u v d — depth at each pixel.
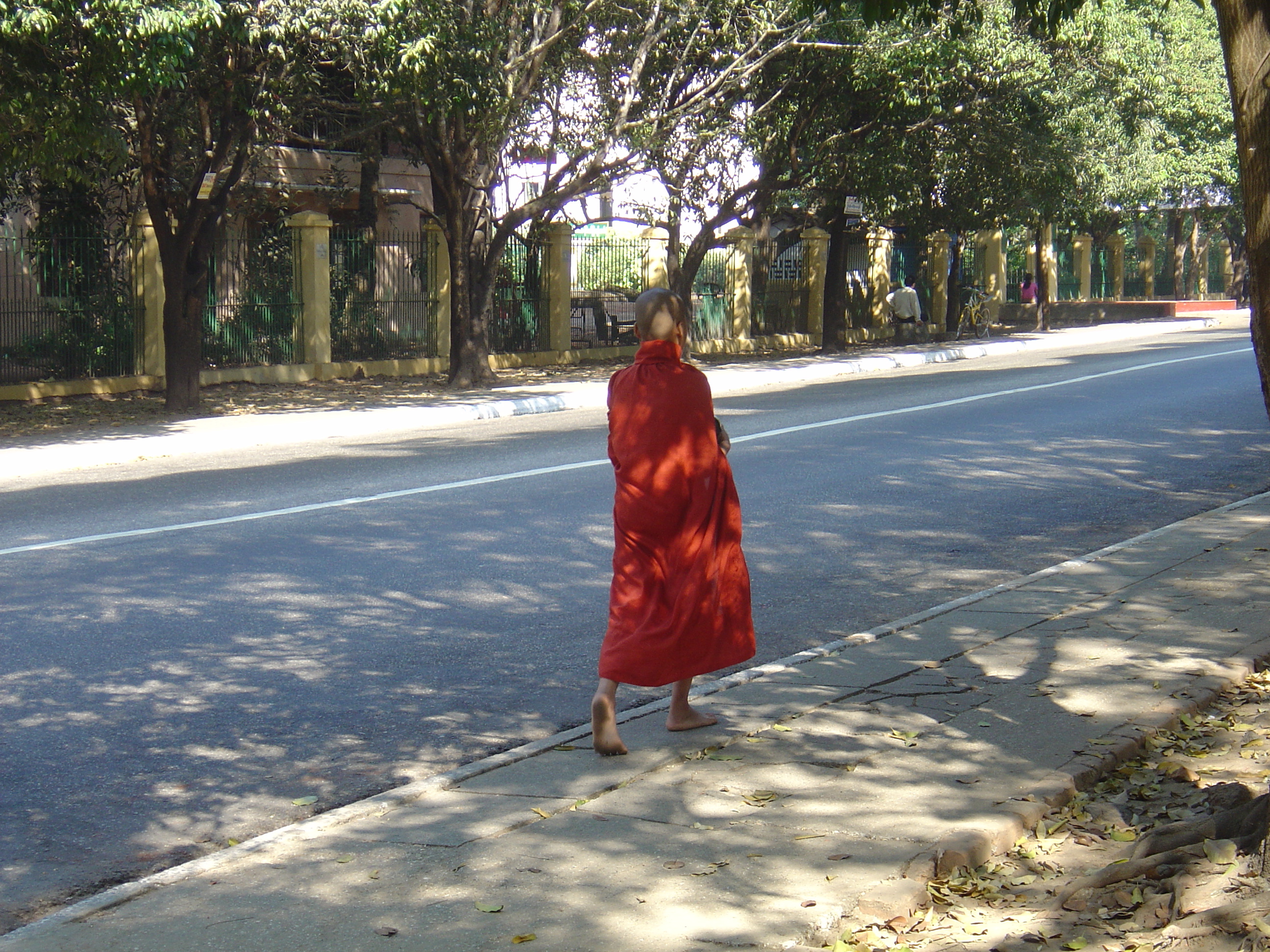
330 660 6.35
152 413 18.17
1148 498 10.34
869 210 29.14
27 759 5.04
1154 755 4.73
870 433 14.55
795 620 6.97
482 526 9.66
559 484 11.60
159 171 17.98
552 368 26.19
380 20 15.70
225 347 22.02
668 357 4.79
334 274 24.06
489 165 22.14
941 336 34.41
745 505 10.30
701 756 4.70
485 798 4.36
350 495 11.16
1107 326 40.19
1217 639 6.02
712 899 3.50
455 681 6.02
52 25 12.47
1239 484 10.82
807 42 21.97
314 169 28.78
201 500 11.09
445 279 25.47
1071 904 3.51
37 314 19.81
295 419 17.22
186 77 16.53
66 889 3.95
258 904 3.58
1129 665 5.66
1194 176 40.44
